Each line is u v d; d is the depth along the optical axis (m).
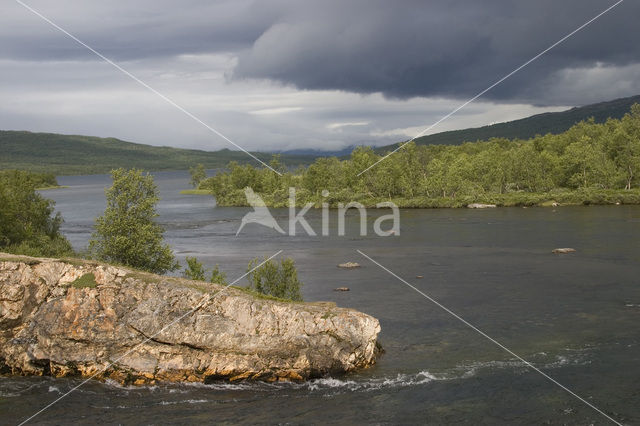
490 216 128.50
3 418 30.03
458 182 162.25
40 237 67.25
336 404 31.36
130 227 53.06
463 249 84.44
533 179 172.38
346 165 187.88
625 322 44.53
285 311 36.34
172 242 98.94
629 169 161.12
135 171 55.03
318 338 35.56
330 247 90.19
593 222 108.31
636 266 66.31
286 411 30.56
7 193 72.81
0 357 36.47
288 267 44.62
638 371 34.56
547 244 85.44
